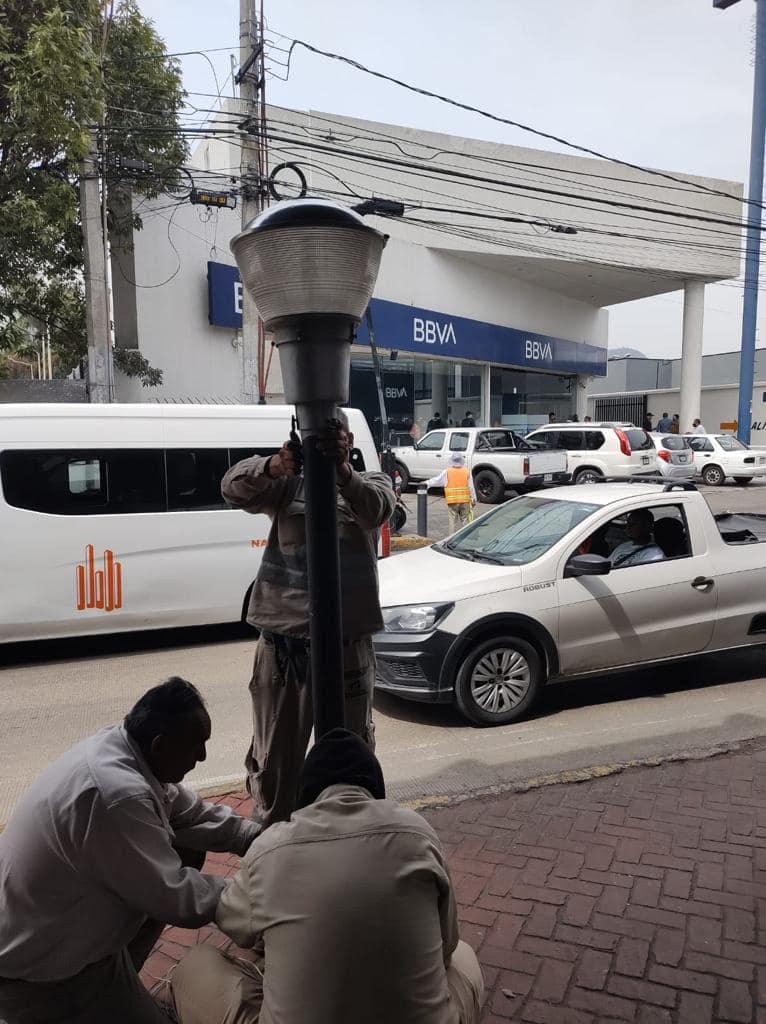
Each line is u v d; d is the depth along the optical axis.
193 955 2.38
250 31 12.59
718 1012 2.76
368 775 2.08
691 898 3.40
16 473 7.11
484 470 19.69
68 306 14.92
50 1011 2.12
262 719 3.00
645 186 26.86
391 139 21.81
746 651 6.75
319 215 2.25
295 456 2.59
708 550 6.25
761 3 22.08
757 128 23.00
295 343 2.37
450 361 26.02
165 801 2.52
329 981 1.72
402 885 1.79
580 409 33.34
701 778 4.60
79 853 2.02
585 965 3.00
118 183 14.83
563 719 5.73
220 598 7.83
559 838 3.93
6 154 10.98
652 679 6.62
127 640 8.19
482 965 3.01
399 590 5.85
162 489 7.60
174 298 17.11
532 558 5.88
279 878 1.83
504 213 24.42
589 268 26.69
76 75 10.03
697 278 29.31
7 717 5.95
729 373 47.56
